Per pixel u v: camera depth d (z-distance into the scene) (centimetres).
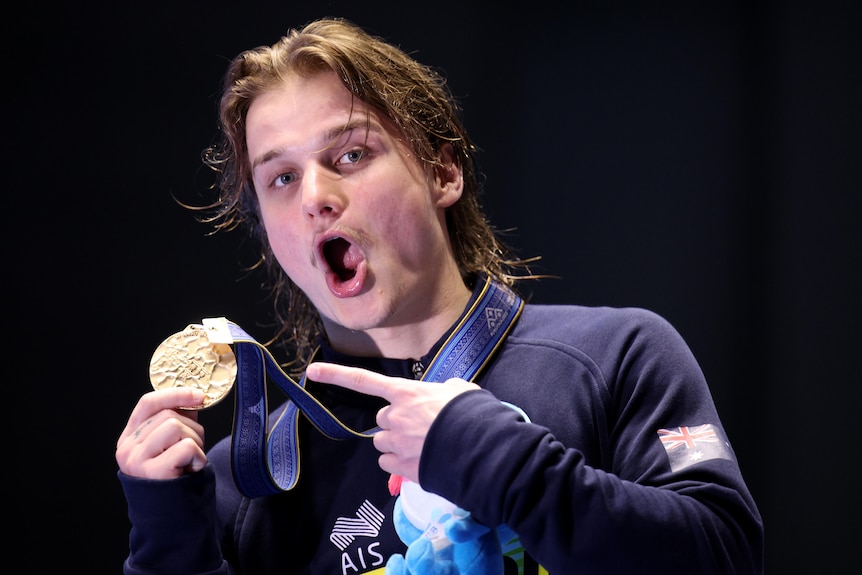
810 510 1074
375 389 474
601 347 541
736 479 482
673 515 445
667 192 1119
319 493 550
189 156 1096
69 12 1086
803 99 1084
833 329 1073
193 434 495
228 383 511
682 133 1117
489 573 493
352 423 563
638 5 1130
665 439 498
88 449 1069
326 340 595
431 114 598
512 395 532
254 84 551
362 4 1128
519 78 1143
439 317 560
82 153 1084
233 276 1098
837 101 1076
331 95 538
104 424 1072
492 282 577
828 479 1071
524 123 1141
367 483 541
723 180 1107
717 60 1111
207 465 500
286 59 550
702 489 468
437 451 452
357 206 525
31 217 1075
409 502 515
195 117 1099
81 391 1073
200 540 497
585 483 440
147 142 1092
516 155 1142
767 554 1080
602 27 1135
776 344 1088
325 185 524
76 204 1082
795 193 1086
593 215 1132
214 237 1098
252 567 547
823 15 1083
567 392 525
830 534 1067
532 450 444
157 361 516
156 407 494
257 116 548
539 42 1142
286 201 546
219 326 522
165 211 1092
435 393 469
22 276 1071
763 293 1094
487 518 448
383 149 538
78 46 1087
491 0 1145
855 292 1067
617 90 1130
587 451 509
